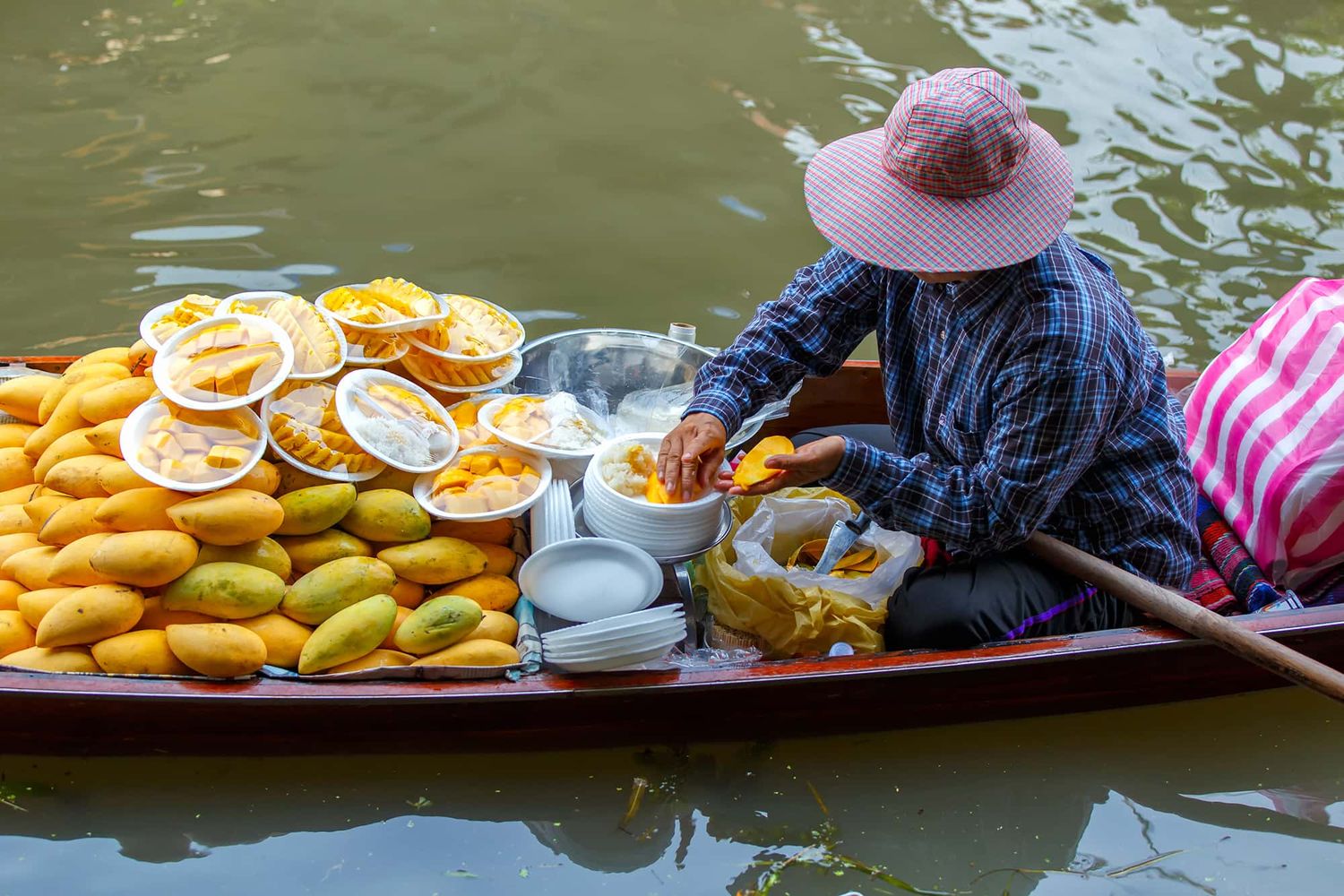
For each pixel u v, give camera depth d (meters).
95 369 2.33
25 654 2.02
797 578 2.44
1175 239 4.45
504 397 2.56
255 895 2.01
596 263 4.10
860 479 2.17
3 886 1.98
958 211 1.99
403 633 2.13
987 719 2.42
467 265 4.01
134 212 4.10
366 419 2.29
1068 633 2.38
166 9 5.70
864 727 2.37
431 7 5.98
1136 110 5.37
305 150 4.63
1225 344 3.91
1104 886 2.18
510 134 4.89
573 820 2.20
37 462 2.30
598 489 2.36
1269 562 2.62
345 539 2.19
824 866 2.16
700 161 4.80
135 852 2.06
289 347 2.26
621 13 6.08
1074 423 2.06
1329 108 5.53
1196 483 2.85
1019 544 2.26
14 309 3.54
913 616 2.34
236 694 1.99
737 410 2.42
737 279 4.09
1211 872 2.22
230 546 2.07
